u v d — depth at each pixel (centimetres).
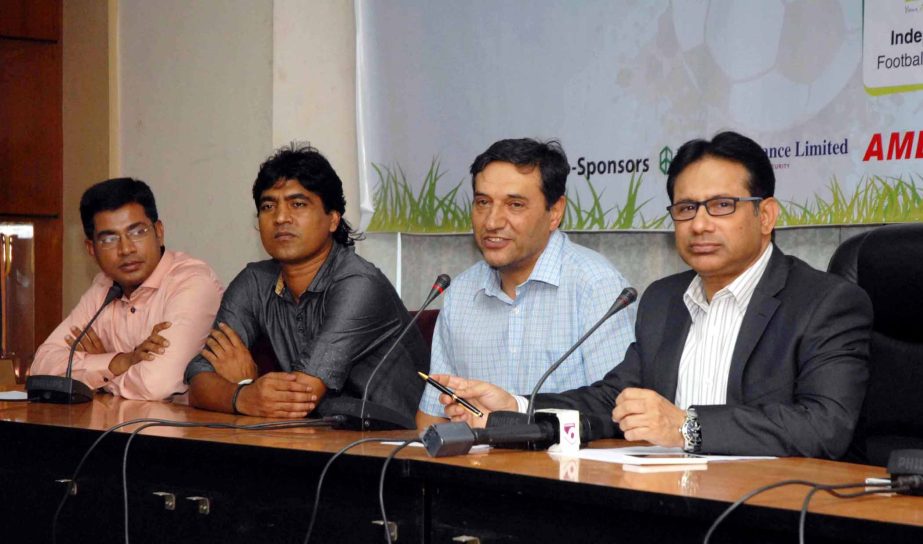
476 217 278
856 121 302
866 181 301
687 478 165
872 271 235
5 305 519
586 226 357
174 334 341
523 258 277
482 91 383
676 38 336
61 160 527
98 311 343
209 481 212
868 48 299
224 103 454
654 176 343
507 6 375
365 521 185
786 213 315
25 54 523
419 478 177
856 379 216
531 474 164
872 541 129
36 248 525
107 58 506
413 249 421
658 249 367
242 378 312
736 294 236
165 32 482
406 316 322
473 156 387
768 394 223
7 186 518
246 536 204
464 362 292
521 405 238
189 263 366
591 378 270
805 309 224
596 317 273
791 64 313
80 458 240
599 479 161
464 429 189
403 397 311
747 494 144
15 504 257
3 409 295
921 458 150
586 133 357
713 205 230
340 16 429
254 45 441
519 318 284
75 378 351
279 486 199
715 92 328
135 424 250
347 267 311
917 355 231
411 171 402
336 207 319
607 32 351
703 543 145
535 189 273
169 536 219
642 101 344
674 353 243
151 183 489
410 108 401
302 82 432
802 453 202
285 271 319
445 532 175
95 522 236
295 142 430
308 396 282
